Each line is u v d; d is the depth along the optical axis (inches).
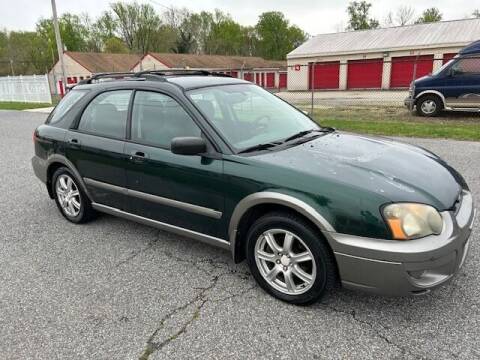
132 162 148.4
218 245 134.2
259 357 99.1
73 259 153.0
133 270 142.9
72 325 114.2
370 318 111.4
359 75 1232.2
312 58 1288.1
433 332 104.8
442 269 103.0
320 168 114.2
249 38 2987.2
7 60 2400.3
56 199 193.0
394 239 99.7
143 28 2613.2
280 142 135.6
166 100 143.8
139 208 153.9
